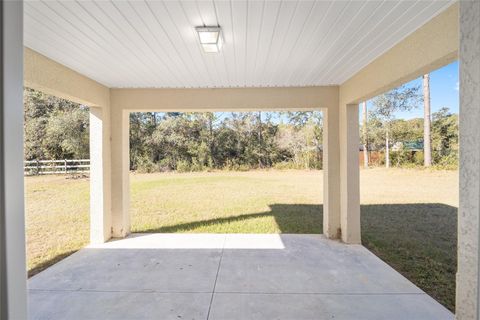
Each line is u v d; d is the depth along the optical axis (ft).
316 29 7.81
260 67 11.27
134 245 13.60
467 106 3.51
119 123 14.61
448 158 37.63
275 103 14.43
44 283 9.55
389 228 16.65
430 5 6.57
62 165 40.27
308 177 39.04
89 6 6.48
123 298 8.56
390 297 8.58
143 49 9.24
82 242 14.16
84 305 8.16
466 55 3.53
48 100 41.68
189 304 8.21
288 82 13.67
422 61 7.69
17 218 2.36
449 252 12.67
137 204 24.08
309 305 8.14
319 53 9.70
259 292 8.92
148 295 8.75
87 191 29.19
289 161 45.93
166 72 11.88
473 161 3.41
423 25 7.61
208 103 14.52
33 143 40.93
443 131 37.91
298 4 6.48
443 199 25.63
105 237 14.14
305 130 45.29
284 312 7.79
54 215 20.38
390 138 40.75
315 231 16.24
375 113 41.78
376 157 41.68
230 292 8.93
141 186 32.50
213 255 12.24
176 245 13.61
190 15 6.98
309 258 11.84
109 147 14.52
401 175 36.19
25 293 2.45
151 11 6.75
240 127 46.16
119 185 14.74
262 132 46.14
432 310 7.84
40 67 9.59
